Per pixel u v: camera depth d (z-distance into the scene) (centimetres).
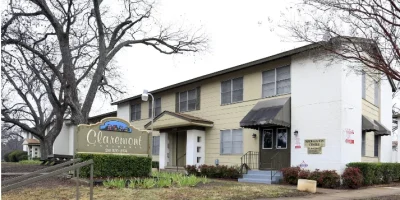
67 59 2195
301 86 1638
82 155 1220
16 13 2073
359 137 1608
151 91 2602
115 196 919
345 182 1424
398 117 2542
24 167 1769
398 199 1051
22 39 2172
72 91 2188
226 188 1150
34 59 2569
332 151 1492
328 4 802
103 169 1238
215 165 2002
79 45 2631
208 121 2089
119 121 1336
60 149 4169
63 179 1221
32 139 5431
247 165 1808
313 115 1577
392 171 1706
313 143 1561
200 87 2231
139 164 1330
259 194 1062
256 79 1861
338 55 873
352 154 1538
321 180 1429
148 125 2372
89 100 2220
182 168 2131
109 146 1303
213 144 2078
